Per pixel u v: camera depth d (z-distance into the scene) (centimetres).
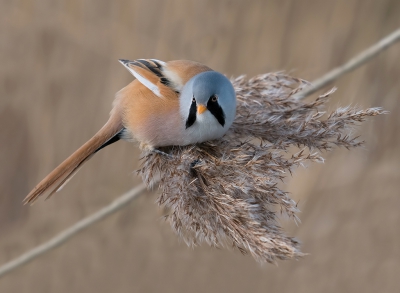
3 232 1063
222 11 966
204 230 524
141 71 659
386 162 1010
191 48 977
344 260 1011
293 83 648
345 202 1008
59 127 1032
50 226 1055
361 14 952
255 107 627
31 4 1023
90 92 1019
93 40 1013
